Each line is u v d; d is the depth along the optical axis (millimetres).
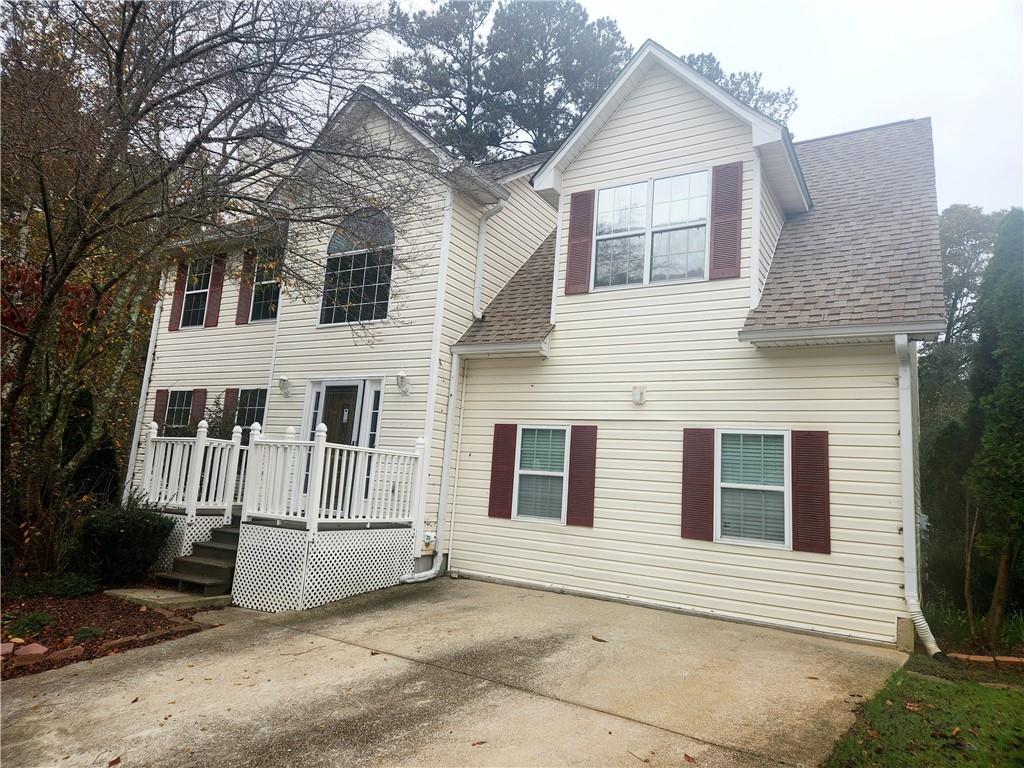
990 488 6441
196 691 5020
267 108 7746
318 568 7855
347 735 4188
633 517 8531
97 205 7250
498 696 4863
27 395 9047
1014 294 6633
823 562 7176
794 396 7680
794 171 8844
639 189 9445
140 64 7395
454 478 10203
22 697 4914
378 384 10609
